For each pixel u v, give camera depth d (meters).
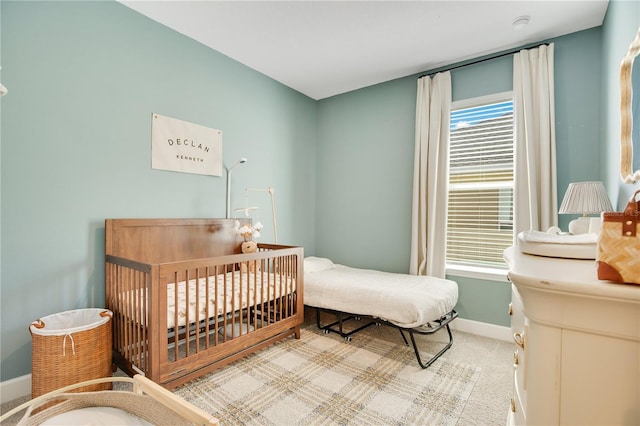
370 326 3.05
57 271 1.99
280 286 2.49
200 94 2.78
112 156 2.24
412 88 3.36
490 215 2.96
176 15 2.39
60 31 1.99
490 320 2.83
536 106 2.60
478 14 2.32
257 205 3.35
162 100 2.52
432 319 2.27
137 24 2.36
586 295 0.66
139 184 2.39
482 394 1.88
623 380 0.66
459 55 2.93
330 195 4.02
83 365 1.69
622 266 0.65
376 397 1.83
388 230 3.52
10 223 1.81
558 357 0.72
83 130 2.09
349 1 2.20
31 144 1.88
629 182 1.23
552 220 2.50
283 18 2.41
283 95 3.64
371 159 3.66
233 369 2.14
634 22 1.55
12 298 1.82
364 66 3.18
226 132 3.01
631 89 1.25
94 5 2.14
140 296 1.80
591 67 2.45
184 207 2.69
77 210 2.07
